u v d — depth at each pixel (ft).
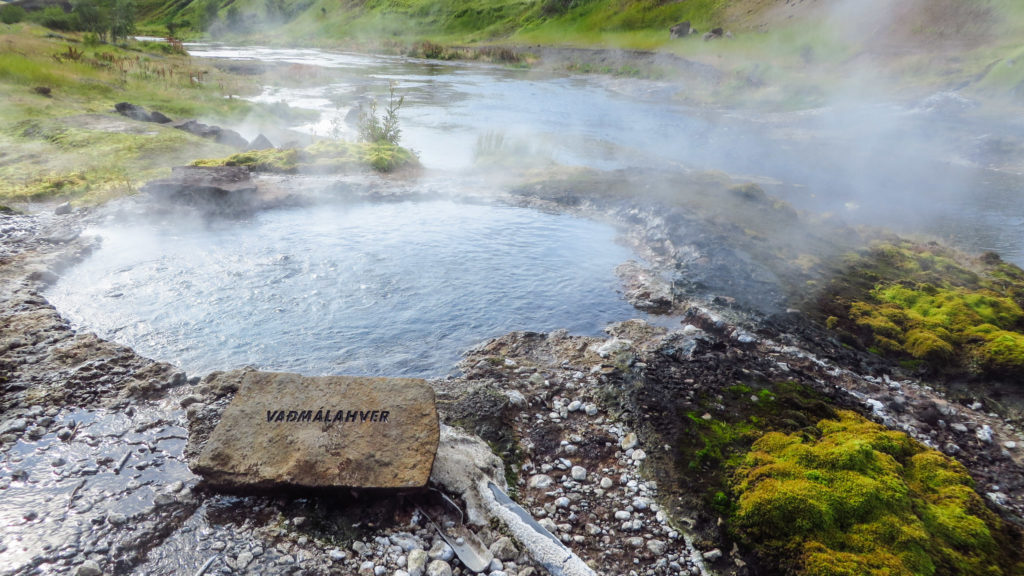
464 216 32.04
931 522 12.70
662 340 20.02
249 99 78.89
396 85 101.50
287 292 22.47
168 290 22.22
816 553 11.78
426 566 11.46
